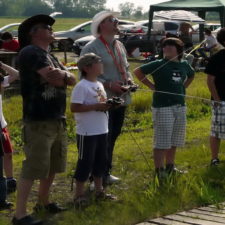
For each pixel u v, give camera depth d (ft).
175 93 28.50
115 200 26.03
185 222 23.57
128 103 28.19
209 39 67.56
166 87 28.43
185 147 35.96
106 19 27.50
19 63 23.25
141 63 90.74
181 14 90.68
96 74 25.22
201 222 23.50
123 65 28.04
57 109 23.53
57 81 22.89
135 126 45.32
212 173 29.37
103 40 27.71
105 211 24.67
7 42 60.64
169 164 29.35
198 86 59.47
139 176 29.73
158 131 28.63
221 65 30.32
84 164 25.34
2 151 25.40
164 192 26.53
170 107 28.43
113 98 25.02
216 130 30.91
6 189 25.76
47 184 24.66
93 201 25.71
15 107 49.73
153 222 23.70
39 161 23.27
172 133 29.07
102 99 25.48
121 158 33.47
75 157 34.14
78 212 24.67
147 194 26.18
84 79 25.31
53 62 23.72
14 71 26.25
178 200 25.75
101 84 25.79
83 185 25.58
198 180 28.19
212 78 30.58
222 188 27.73
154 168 30.19
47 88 23.16
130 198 25.99
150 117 47.67
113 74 27.68
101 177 26.16
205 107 50.47
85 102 25.05
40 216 24.32
